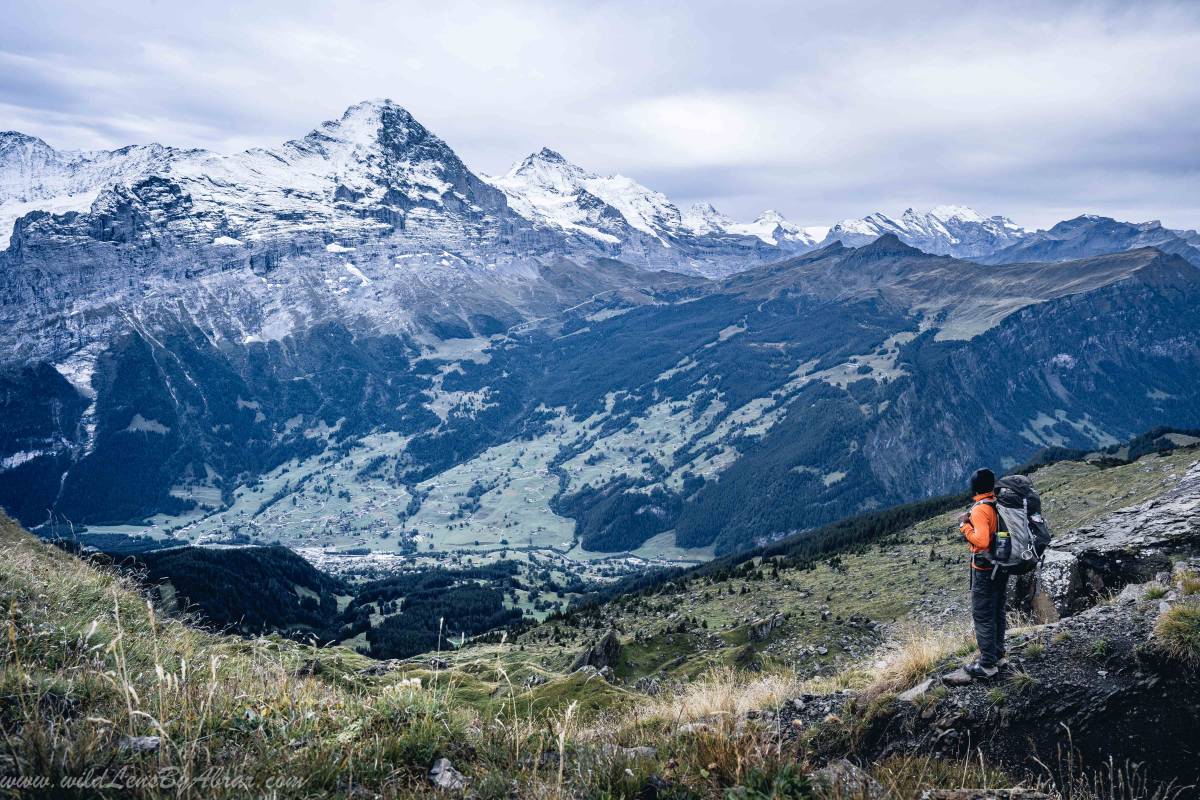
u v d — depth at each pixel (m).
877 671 11.55
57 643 7.24
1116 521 15.46
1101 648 8.24
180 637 9.26
